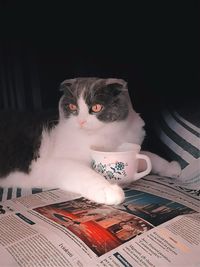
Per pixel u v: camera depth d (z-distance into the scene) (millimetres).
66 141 565
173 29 643
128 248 319
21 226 359
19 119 602
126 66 687
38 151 568
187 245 324
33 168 553
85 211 404
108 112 555
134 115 623
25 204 428
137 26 663
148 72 674
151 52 666
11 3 647
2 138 574
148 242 328
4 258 304
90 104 549
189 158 567
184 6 626
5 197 486
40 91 704
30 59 685
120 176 472
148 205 423
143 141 648
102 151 495
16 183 558
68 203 434
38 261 301
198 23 625
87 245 322
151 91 675
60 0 657
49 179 527
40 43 680
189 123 603
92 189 441
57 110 656
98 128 556
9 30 662
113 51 688
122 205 424
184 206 420
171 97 659
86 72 707
